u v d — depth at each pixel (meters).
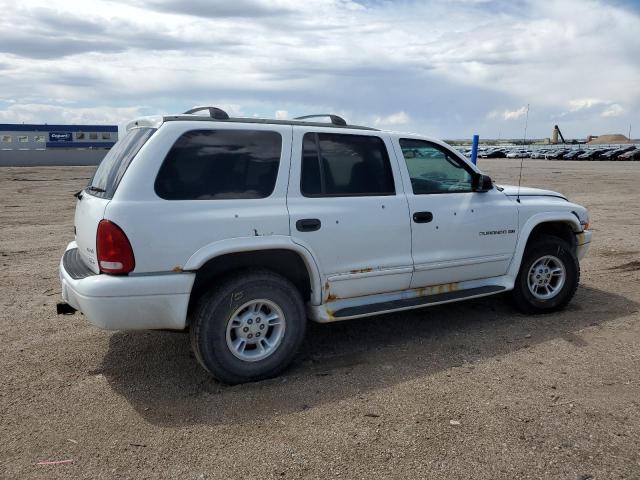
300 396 3.77
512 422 3.34
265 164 4.06
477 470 2.86
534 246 5.43
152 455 3.06
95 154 53.53
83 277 3.75
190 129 3.83
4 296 6.27
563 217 5.61
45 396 3.80
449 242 4.88
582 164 51.91
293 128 4.23
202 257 3.72
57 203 16.67
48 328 5.20
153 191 3.66
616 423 3.31
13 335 5.01
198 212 3.75
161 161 3.70
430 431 3.26
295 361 4.41
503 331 5.02
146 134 3.83
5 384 3.99
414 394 3.76
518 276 5.41
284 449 3.10
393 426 3.33
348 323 5.34
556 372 4.07
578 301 5.98
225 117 4.09
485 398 3.67
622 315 5.44
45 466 2.97
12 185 24.36
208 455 3.05
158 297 3.64
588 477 2.79
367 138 4.59
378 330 5.12
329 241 4.22
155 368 4.28
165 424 3.41
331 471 2.88
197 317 3.82
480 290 5.11
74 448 3.14
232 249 3.80
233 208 3.87
